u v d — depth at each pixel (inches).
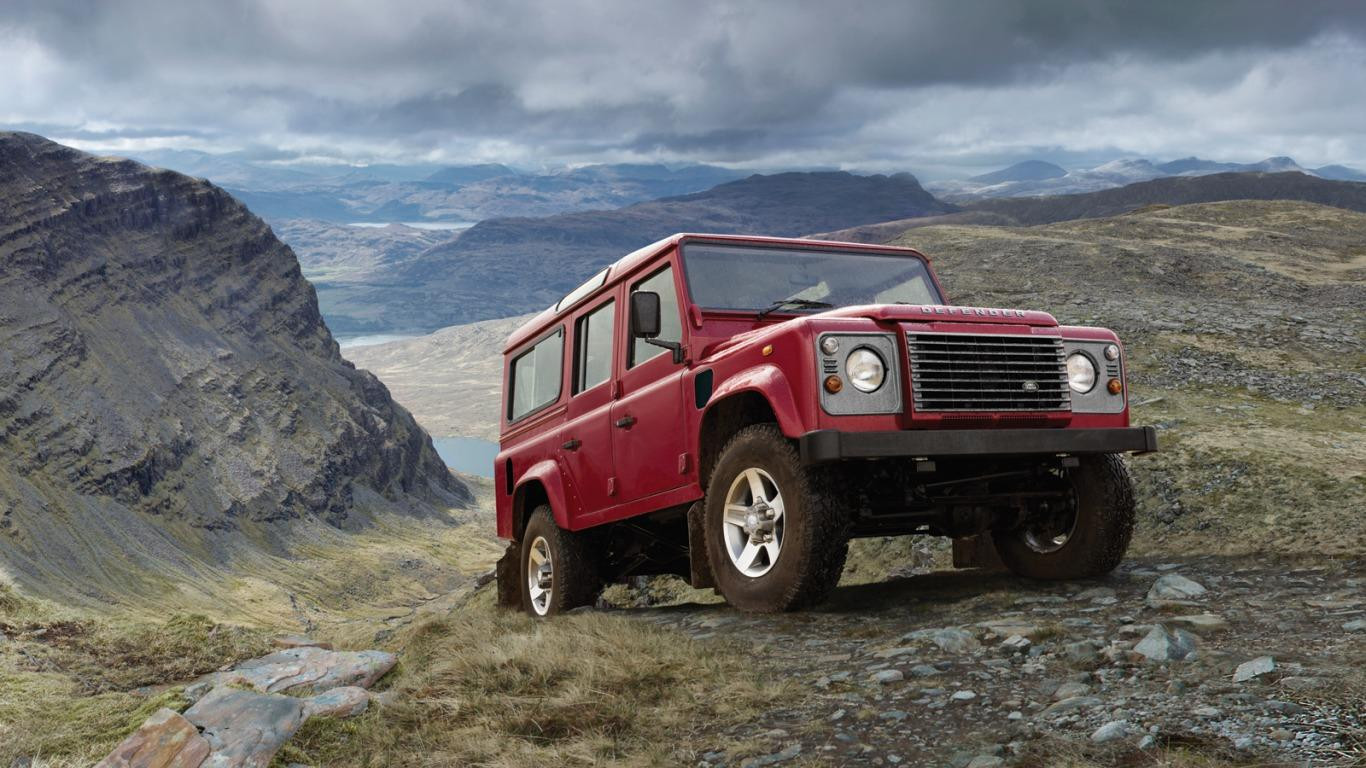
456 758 173.0
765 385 244.1
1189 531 371.2
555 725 184.1
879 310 249.1
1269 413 554.9
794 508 244.1
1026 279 1171.3
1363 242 1605.6
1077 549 278.5
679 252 293.7
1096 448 258.7
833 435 229.9
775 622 247.3
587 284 359.9
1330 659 167.5
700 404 275.3
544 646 228.1
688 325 284.5
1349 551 285.3
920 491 270.8
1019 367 257.3
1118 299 1019.3
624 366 320.2
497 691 208.2
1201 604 226.5
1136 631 200.8
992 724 158.7
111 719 205.3
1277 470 400.5
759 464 254.7
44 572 6673.2
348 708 198.2
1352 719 137.3
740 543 268.1
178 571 7593.5
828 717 171.3
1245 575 262.7
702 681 199.5
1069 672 181.2
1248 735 137.5
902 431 237.5
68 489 7785.4
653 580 600.4
